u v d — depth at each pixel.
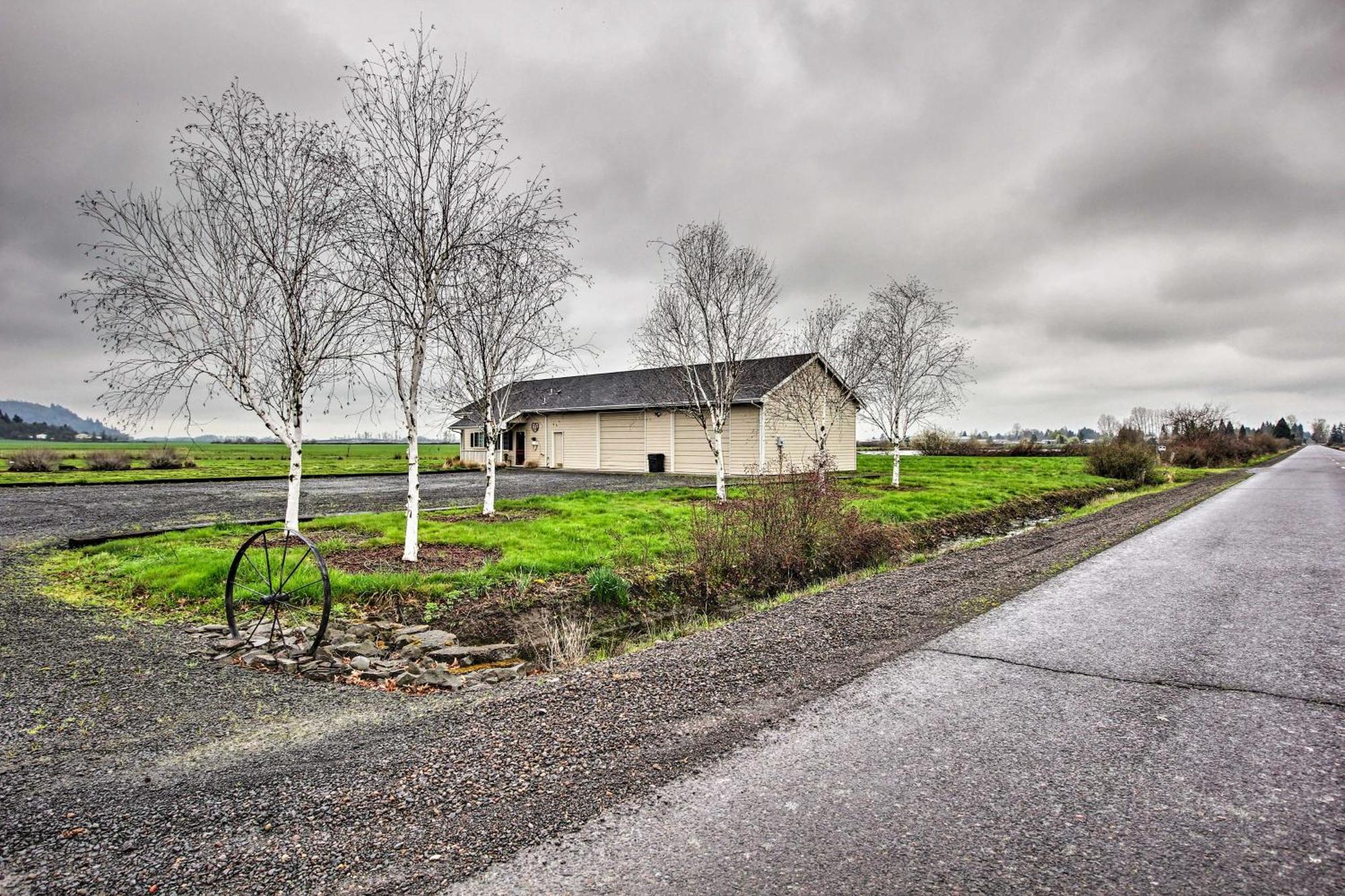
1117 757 3.45
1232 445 42.81
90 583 8.02
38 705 4.49
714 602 8.64
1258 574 8.16
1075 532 12.54
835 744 3.67
